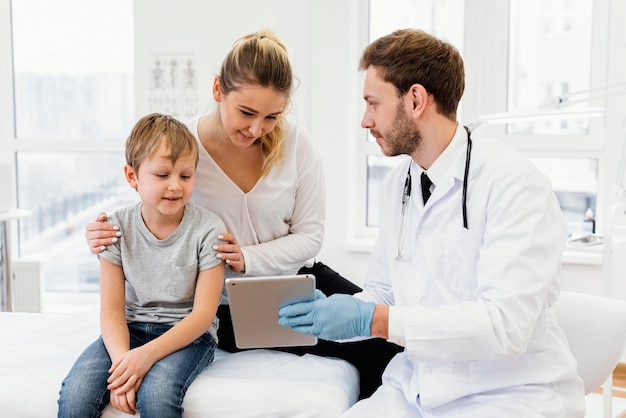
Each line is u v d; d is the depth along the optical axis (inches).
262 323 56.7
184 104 133.8
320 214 73.9
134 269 65.5
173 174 62.8
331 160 130.0
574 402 55.6
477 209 55.1
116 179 145.2
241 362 66.9
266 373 64.2
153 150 62.2
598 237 112.3
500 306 50.3
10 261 124.0
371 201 138.1
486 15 125.0
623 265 105.3
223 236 66.1
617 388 103.3
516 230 51.9
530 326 50.8
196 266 65.3
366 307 54.1
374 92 57.4
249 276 69.2
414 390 56.3
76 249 146.9
